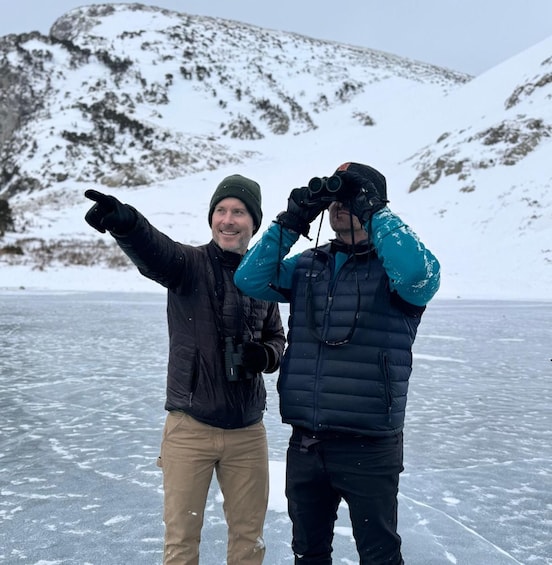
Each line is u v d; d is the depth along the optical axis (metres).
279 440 5.15
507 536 3.28
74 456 4.54
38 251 34.50
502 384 7.58
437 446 4.96
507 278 29.62
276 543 3.19
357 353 2.14
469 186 42.25
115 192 61.78
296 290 2.36
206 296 2.43
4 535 3.17
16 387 6.98
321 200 2.18
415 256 2.03
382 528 2.13
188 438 2.38
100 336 11.73
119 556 2.94
